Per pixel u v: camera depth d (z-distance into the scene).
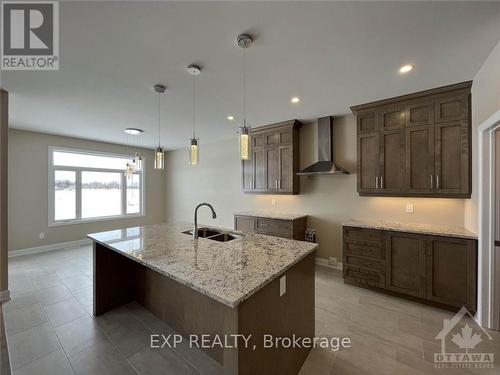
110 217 5.80
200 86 2.57
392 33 1.69
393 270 2.76
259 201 4.81
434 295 2.51
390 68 2.19
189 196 6.30
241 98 2.92
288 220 3.67
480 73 2.20
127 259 2.66
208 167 5.80
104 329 2.19
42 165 4.72
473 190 2.42
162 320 2.33
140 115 3.58
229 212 5.38
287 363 1.57
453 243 2.40
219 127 4.29
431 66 2.15
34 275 3.46
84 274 3.50
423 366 1.73
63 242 5.01
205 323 1.90
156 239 2.21
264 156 4.26
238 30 1.66
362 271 2.99
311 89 2.65
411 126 2.80
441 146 2.62
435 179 2.65
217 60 2.05
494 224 2.16
